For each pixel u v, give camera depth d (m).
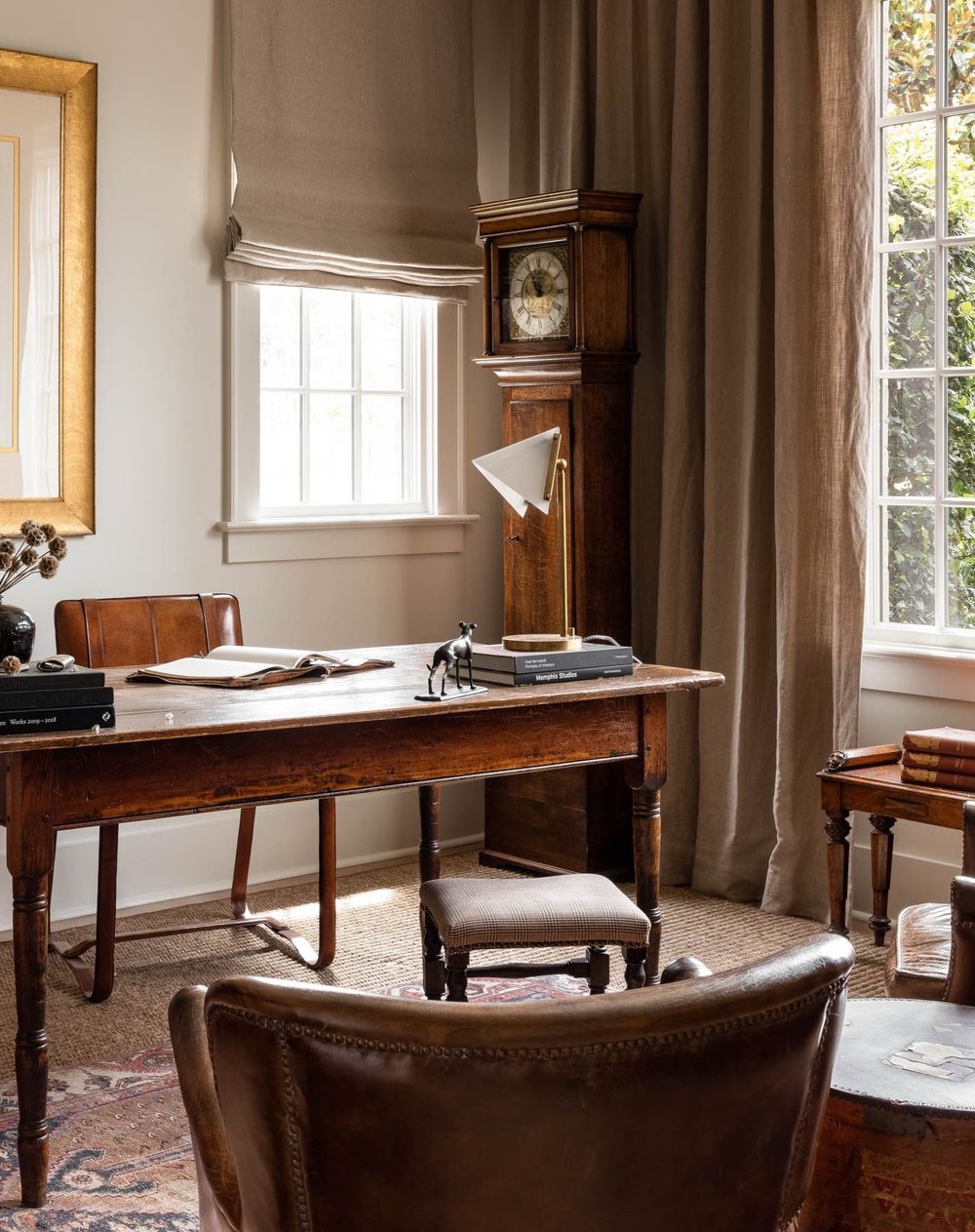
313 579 4.92
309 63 4.76
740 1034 1.34
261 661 3.37
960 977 2.48
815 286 4.29
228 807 2.76
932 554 4.34
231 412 4.68
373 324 5.18
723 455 4.55
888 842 4.00
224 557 4.71
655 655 4.81
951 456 4.28
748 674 4.51
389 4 4.95
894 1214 1.95
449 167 5.14
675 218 4.62
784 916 4.42
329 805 3.88
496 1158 1.31
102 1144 2.89
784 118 4.27
